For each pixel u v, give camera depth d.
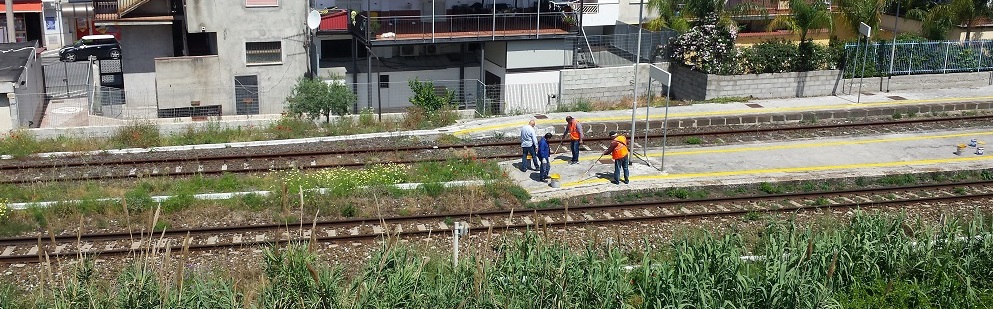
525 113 29.14
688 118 27.44
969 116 28.34
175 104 30.95
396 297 12.50
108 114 30.56
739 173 22.48
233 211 19.16
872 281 14.14
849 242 14.57
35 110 29.41
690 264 13.76
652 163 23.25
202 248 16.89
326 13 31.33
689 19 32.56
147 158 23.47
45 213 18.55
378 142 25.36
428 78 32.25
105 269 15.97
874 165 23.33
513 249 14.52
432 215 18.78
